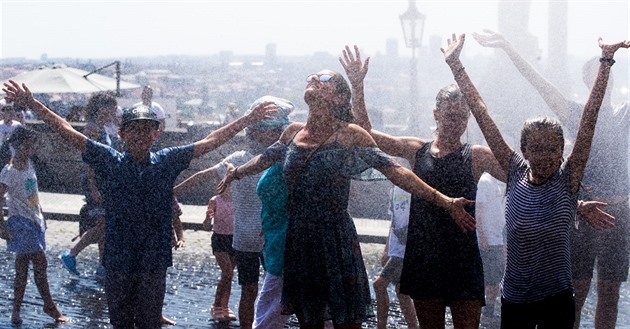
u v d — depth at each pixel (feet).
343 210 15.94
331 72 15.81
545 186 14.37
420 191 15.51
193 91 296.30
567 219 14.30
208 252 36.94
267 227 17.83
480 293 16.48
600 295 20.92
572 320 14.62
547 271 14.43
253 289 22.06
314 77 15.71
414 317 22.84
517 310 14.85
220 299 25.54
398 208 22.40
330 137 15.70
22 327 24.25
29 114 56.95
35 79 74.54
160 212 18.48
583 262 20.08
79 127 54.70
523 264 14.56
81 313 26.07
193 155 18.69
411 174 15.60
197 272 32.65
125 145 18.47
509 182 14.92
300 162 15.76
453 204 15.43
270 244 17.80
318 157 15.67
